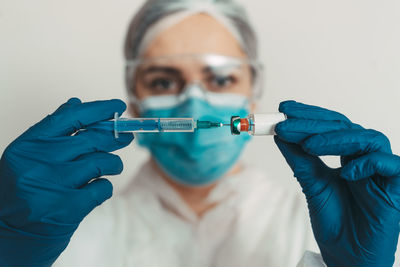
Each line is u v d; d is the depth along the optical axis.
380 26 1.33
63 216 0.72
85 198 0.73
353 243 0.76
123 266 1.18
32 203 0.71
